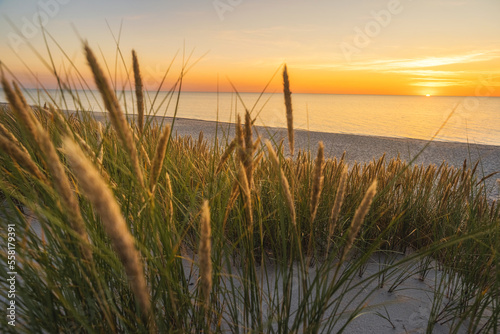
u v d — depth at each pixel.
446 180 3.18
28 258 1.11
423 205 2.91
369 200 0.97
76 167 0.44
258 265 2.35
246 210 1.19
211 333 1.23
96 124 1.39
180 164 2.41
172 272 1.20
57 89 1.04
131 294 1.25
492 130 27.11
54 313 1.14
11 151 0.75
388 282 2.23
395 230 2.52
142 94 1.06
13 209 1.04
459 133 25.53
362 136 18.11
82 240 0.71
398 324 1.81
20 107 0.66
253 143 1.08
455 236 1.94
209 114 45.47
